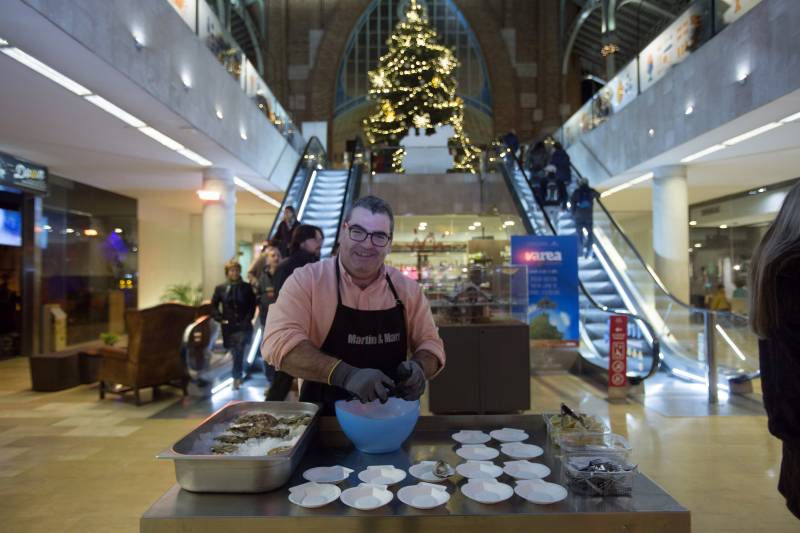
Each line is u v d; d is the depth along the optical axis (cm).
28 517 304
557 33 2262
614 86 1137
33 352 950
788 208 138
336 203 1162
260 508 119
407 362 150
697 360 669
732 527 288
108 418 522
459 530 115
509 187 1130
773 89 625
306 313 168
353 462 151
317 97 2252
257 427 153
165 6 634
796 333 127
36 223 959
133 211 1327
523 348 523
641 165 997
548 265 732
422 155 1445
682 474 365
